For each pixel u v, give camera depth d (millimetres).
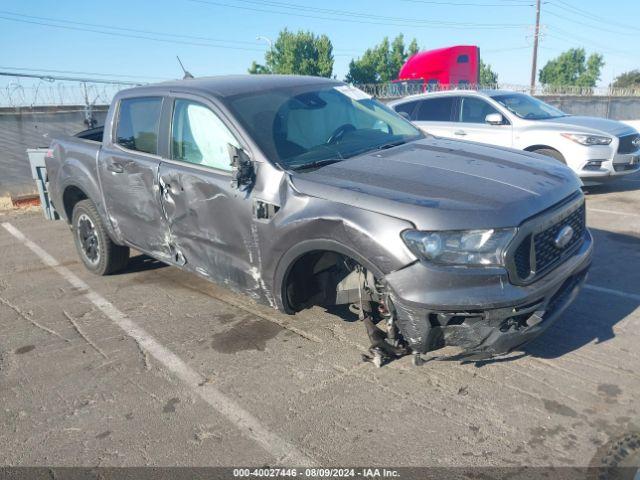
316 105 4227
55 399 3469
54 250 6961
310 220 3213
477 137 8930
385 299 3131
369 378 3498
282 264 3465
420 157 3660
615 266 5207
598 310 4258
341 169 3469
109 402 3402
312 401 3289
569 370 3443
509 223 2840
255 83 4309
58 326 4578
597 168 7992
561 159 8172
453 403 3178
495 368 3516
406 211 2908
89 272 5957
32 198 10445
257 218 3545
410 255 2863
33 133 10953
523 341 2967
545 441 2818
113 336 4324
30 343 4285
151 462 2836
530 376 3402
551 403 3121
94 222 5398
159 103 4480
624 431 2855
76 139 5613
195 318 4586
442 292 2824
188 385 3547
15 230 8234
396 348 3279
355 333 4117
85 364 3898
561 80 66000
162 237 4480
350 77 56312
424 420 3041
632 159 8133
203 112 4047
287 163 3588
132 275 5770
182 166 4129
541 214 3012
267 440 2957
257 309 4691
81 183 5297
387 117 4582
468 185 3133
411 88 19422
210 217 3906
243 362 3799
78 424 3195
